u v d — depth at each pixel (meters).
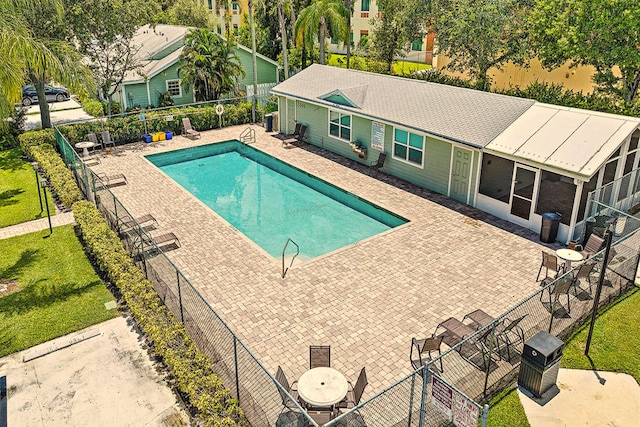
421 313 12.58
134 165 23.98
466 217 18.05
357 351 11.24
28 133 25.53
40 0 20.17
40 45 16.86
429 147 19.95
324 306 12.88
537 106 18.56
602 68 26.38
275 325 12.12
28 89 37.16
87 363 11.28
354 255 15.45
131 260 14.19
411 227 17.27
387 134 21.83
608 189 16.91
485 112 19.31
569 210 15.73
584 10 24.03
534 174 16.38
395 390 9.78
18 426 9.63
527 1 28.89
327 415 8.89
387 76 25.08
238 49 38.03
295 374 10.53
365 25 56.56
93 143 25.05
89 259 15.77
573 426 9.43
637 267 13.92
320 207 20.16
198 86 33.00
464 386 10.00
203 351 11.12
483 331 10.00
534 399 10.06
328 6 38.16
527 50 28.83
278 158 24.64
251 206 20.27
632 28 22.88
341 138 24.72
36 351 11.60
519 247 15.87
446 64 37.50
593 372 10.80
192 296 12.01
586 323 12.39
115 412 9.95
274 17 45.94
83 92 22.73
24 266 15.34
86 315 12.97
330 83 26.59
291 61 45.03
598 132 16.17
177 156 26.31
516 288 13.61
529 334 11.54
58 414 9.91
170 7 58.28
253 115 31.22
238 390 9.43
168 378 10.85
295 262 15.34
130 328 12.48
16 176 22.92
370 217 19.20
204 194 21.55
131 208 19.11
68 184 19.67
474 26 29.11
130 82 32.56
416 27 34.81
